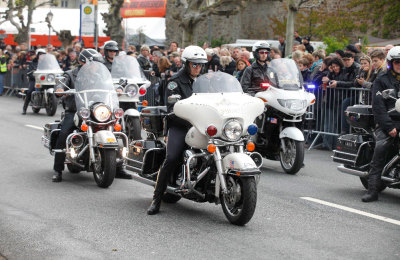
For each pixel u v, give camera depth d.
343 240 6.80
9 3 42.69
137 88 13.52
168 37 41.84
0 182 9.76
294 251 6.36
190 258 6.09
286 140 11.12
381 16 35.06
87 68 9.66
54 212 7.90
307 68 14.88
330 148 14.14
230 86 7.50
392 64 8.63
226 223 7.42
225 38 40.38
